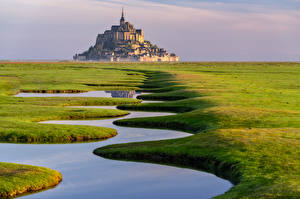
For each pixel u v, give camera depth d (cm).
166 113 6575
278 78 13712
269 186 2514
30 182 2830
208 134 4034
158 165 3422
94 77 14825
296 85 10638
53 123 5466
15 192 2686
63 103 7425
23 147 4100
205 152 3453
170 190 2842
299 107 6306
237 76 14788
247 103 6762
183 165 3362
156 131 5009
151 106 7050
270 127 4594
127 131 5025
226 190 2809
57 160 3631
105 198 2712
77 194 2769
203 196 2717
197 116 5469
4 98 7775
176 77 13962
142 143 4097
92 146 4181
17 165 3159
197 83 11294
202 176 3111
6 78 13200
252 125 4762
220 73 17150
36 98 8012
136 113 6581
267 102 6888
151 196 2738
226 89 9375
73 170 3328
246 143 3519
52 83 11869
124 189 2883
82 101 7744
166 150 3656
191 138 4022
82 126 4956
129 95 9650
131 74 17562
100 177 3148
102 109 6588
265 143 3484
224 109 5806
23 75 15150
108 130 4844
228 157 3228
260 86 10319
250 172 2850
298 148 3300
